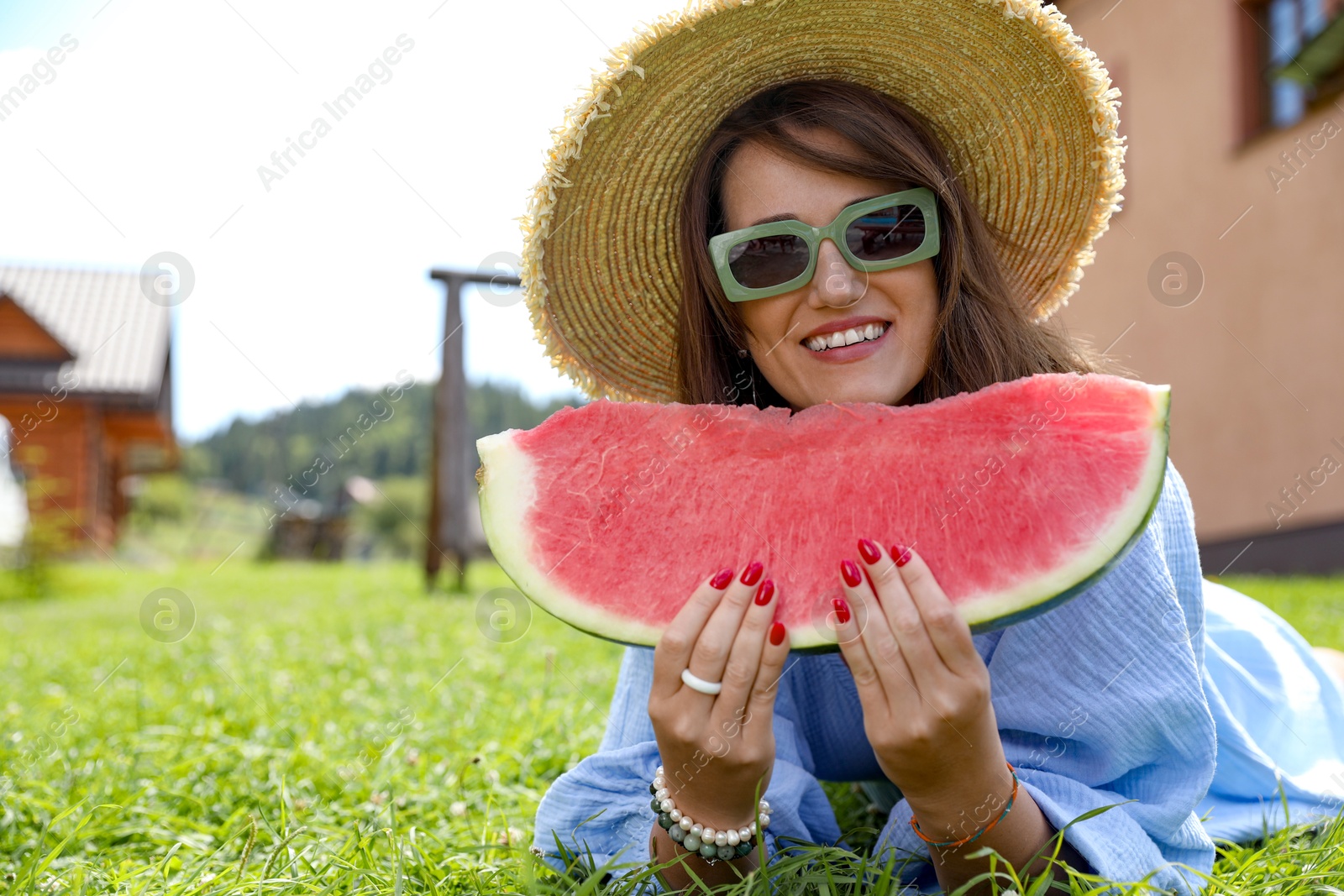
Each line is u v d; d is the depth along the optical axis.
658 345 2.12
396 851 1.65
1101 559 1.35
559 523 1.52
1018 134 1.85
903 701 1.32
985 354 1.72
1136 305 10.75
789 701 1.79
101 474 17.36
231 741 2.71
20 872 1.64
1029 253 1.99
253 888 1.59
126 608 8.83
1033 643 1.58
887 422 1.52
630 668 1.85
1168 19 10.14
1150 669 1.55
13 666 4.79
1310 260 8.62
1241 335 9.42
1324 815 1.89
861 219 1.63
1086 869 1.46
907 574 1.32
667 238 1.99
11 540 12.56
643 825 1.66
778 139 1.67
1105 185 1.88
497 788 2.21
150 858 1.91
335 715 3.16
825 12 1.73
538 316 1.96
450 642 4.95
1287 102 9.25
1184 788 1.57
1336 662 2.65
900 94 1.82
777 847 1.62
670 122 1.84
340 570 13.24
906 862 1.58
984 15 1.72
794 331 1.69
